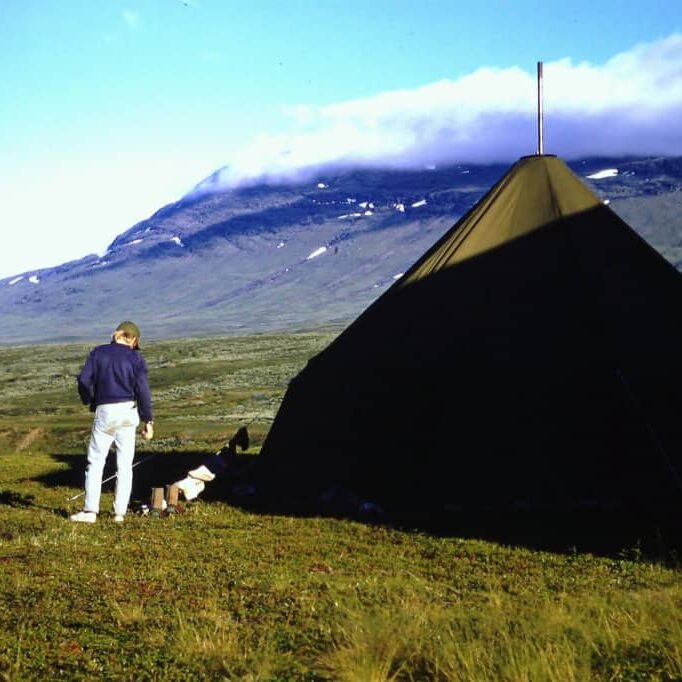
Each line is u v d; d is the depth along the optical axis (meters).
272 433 18.22
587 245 16.94
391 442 16.33
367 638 7.59
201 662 7.44
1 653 7.67
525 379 15.82
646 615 8.19
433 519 14.60
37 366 137.62
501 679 6.70
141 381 14.93
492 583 10.28
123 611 8.86
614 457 15.10
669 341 15.83
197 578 10.55
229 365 120.88
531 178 18.16
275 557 11.90
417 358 16.69
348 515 15.27
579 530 13.34
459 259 17.53
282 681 6.95
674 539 12.52
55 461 26.56
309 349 142.62
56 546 12.59
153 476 21.27
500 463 15.48
